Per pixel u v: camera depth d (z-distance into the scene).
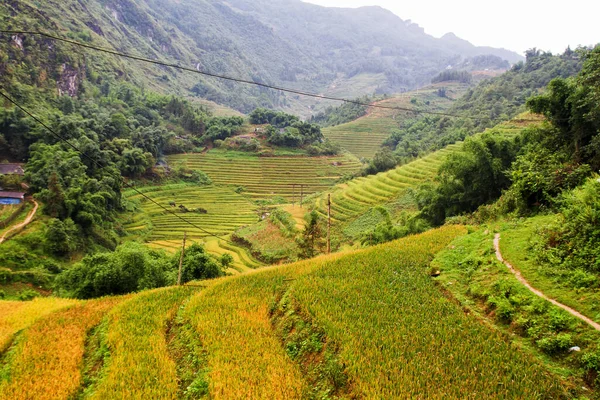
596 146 23.48
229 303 19.50
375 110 192.00
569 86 26.50
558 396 10.24
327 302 17.14
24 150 77.38
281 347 15.55
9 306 24.86
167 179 98.69
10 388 14.73
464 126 105.88
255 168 110.81
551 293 13.99
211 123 132.88
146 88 182.25
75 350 17.66
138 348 16.83
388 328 14.55
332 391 12.38
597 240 15.05
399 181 63.66
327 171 112.44
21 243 49.16
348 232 50.50
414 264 21.12
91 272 29.53
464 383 11.16
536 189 23.33
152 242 67.56
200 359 15.54
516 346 12.53
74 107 104.19
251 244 59.19
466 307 15.75
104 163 82.75
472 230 24.47
